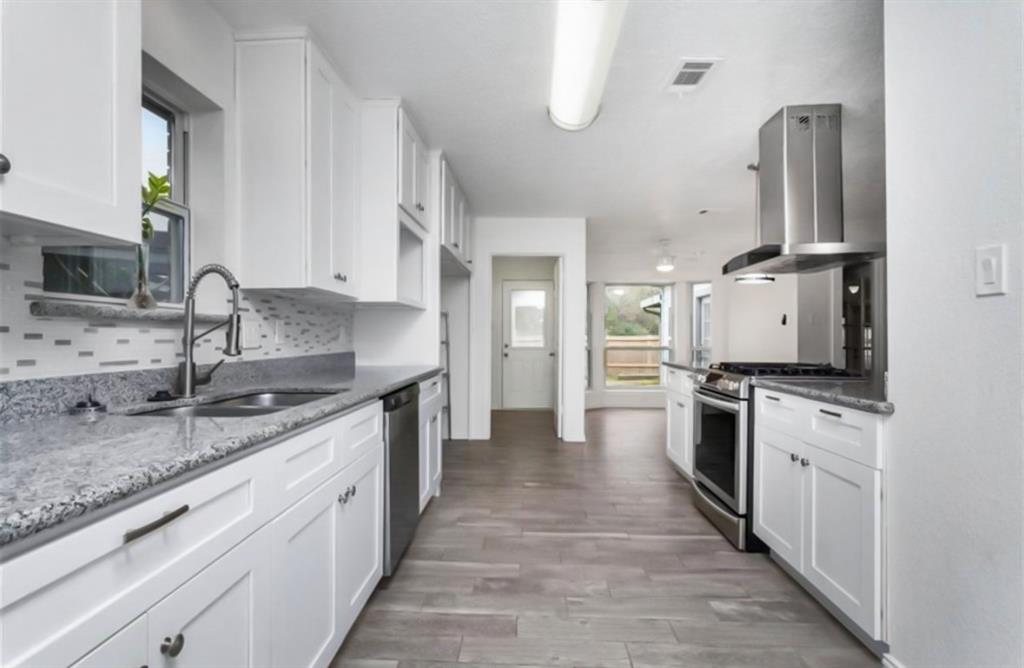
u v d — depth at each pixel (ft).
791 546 6.23
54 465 2.33
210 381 5.57
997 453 3.49
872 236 14.08
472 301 15.05
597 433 16.38
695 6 5.38
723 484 8.01
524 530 8.10
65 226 2.82
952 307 3.88
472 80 7.11
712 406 8.55
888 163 4.60
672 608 5.80
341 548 4.60
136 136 3.32
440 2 5.43
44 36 2.69
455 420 15.23
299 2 5.49
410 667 4.75
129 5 3.26
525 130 8.77
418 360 10.09
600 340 22.29
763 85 7.10
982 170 3.60
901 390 4.44
